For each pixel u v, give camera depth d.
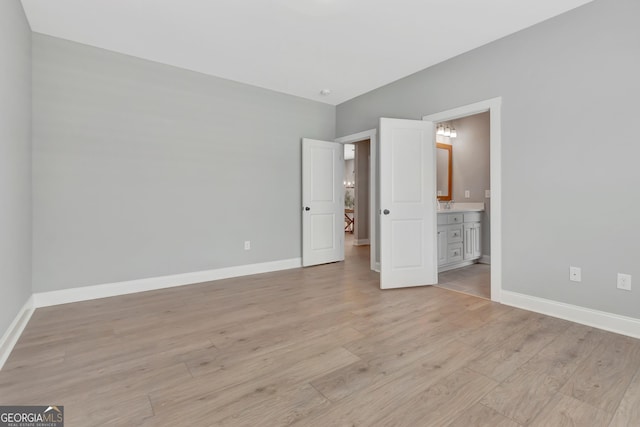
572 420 1.36
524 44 2.73
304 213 4.56
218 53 3.23
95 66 3.08
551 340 2.14
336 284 3.65
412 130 3.49
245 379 1.69
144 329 2.36
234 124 3.98
